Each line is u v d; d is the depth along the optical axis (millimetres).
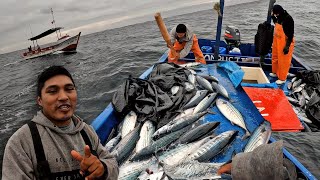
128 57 8102
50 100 904
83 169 887
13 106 6340
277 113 2494
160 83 2879
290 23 2990
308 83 3205
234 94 2879
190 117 2328
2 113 5918
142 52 8539
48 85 906
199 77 3080
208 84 2920
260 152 1333
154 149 1968
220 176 1612
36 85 956
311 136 2699
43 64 12844
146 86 2764
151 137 2150
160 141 2033
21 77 10820
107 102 4672
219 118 2416
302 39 7590
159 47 9148
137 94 2625
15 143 871
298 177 1700
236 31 4539
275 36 3309
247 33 9141
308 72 3281
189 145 2004
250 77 3742
